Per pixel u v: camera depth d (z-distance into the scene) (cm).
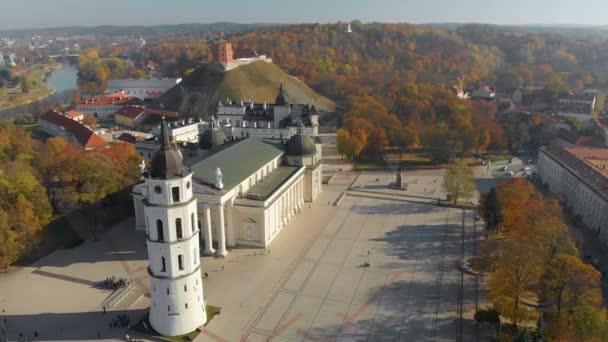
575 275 9381
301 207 16750
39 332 9581
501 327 9656
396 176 19962
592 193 14712
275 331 9706
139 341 9275
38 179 15188
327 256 13000
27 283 11500
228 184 13150
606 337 8256
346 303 10731
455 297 10944
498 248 11025
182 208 8719
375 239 14100
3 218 11962
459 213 16150
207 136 17250
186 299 9269
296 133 17425
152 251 8925
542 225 10956
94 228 13900
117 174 15488
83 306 10525
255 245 13538
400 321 10050
